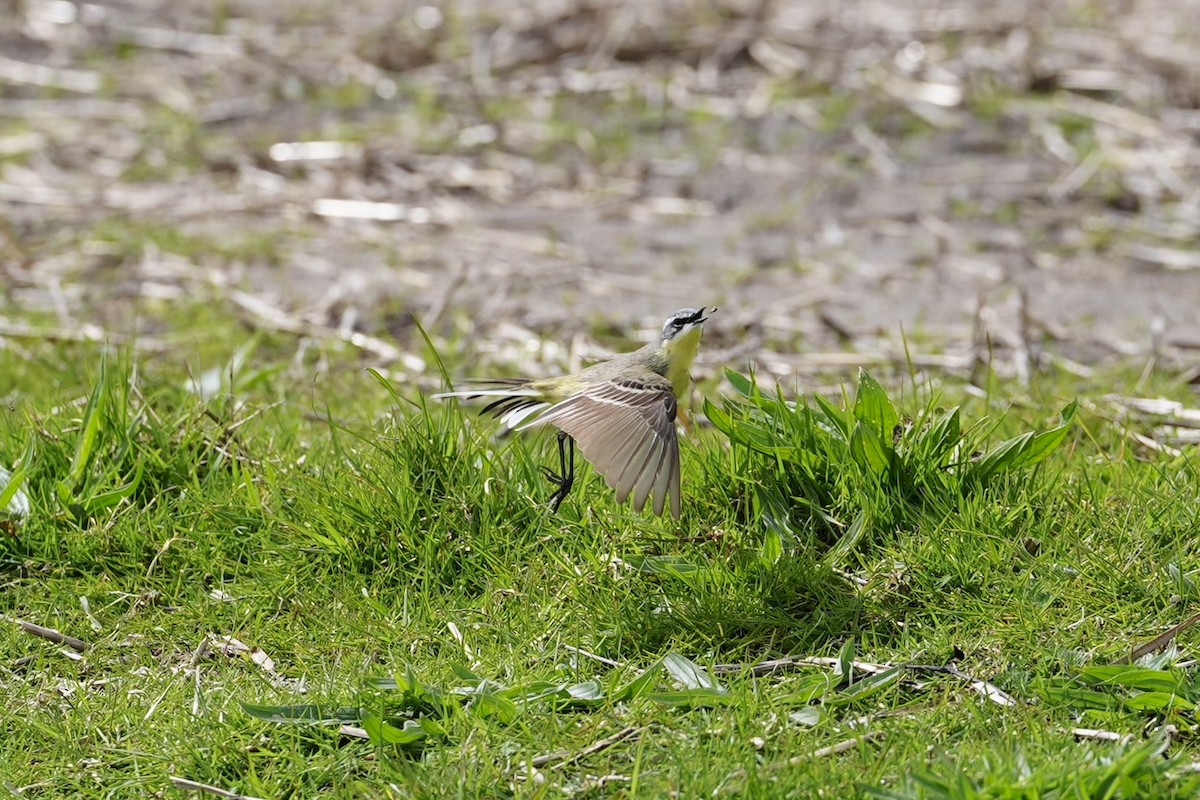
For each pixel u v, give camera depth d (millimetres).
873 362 14258
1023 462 9773
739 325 15500
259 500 10117
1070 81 22172
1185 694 7953
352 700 8266
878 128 21422
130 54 25172
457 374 14164
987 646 8578
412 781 7520
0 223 18234
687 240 18531
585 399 8828
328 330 15516
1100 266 17203
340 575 9617
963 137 20969
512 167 20875
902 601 9023
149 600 9547
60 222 19062
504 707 8055
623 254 18109
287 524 9805
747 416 10070
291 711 8156
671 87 22984
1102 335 15156
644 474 8414
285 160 21109
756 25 24672
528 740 7918
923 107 21797
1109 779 7055
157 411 11344
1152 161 19781
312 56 25047
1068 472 10227
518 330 15484
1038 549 9336
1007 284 16734
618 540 9617
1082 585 8945
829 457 9750
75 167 20938
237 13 27297
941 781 7066
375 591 9438
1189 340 14914
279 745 8078
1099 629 8672
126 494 10250
